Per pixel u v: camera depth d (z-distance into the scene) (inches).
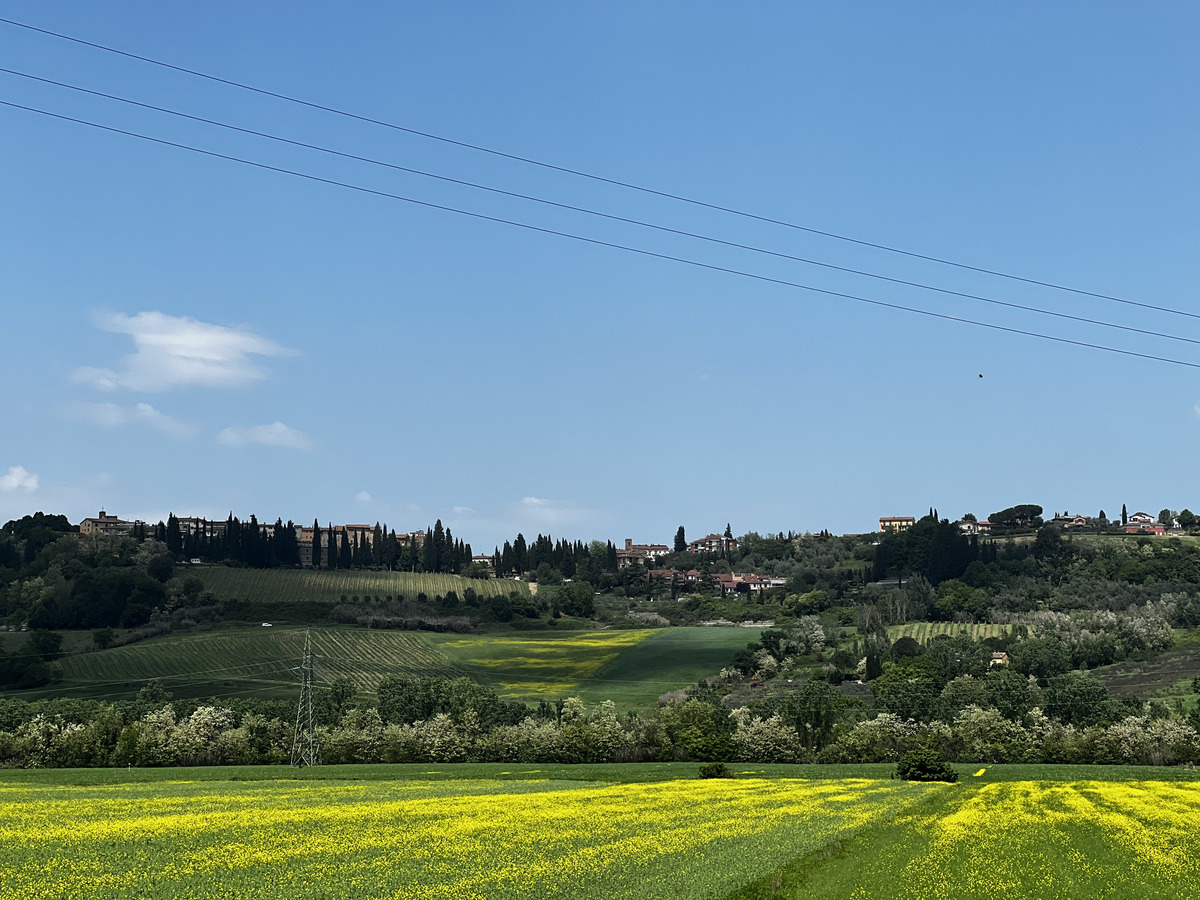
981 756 4805.6
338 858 1819.6
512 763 5036.9
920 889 1584.6
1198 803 2679.6
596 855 1844.2
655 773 3956.7
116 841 1946.4
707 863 1763.0
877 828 2175.2
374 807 2466.8
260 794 2871.6
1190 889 1589.6
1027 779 3710.6
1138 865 1760.6
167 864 1749.5
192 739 4810.5
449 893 1567.4
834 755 4931.1
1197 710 4997.5
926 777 3501.5
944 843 1957.4
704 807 2534.5
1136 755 4591.5
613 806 2544.3
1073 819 2292.1
